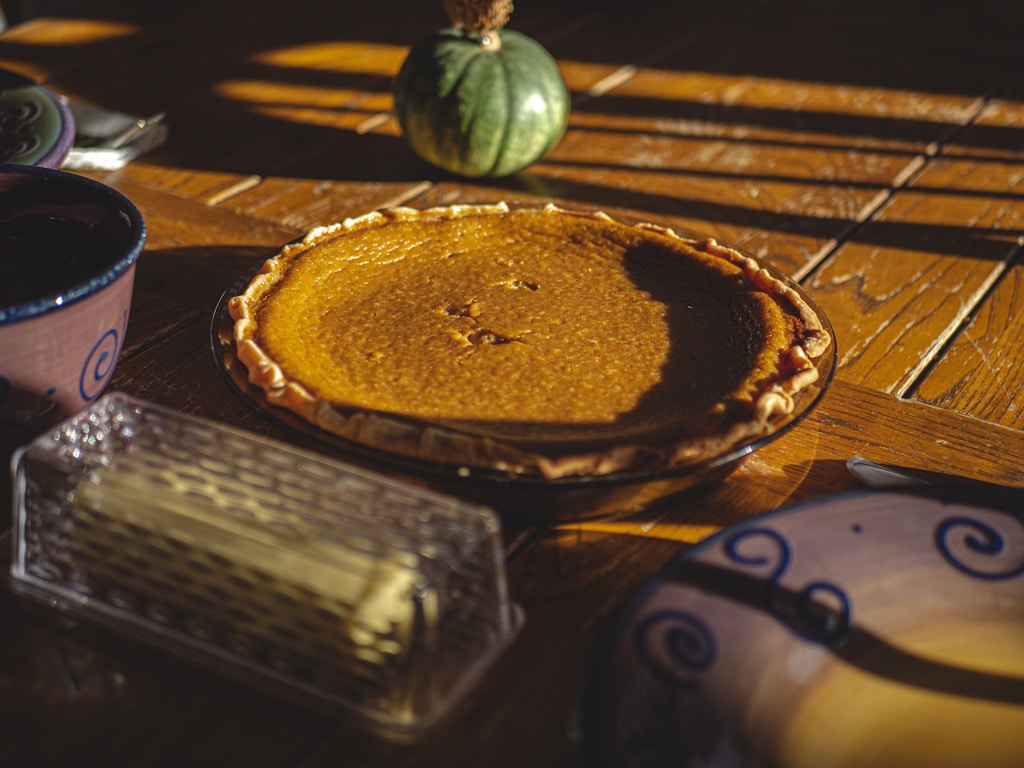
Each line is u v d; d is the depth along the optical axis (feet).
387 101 3.29
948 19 4.63
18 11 5.34
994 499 1.84
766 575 1.73
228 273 2.49
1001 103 3.41
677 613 1.68
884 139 3.18
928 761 1.64
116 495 1.73
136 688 1.72
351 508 1.72
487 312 2.20
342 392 1.96
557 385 2.03
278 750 1.67
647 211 2.82
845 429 2.16
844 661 1.69
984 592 1.76
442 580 1.67
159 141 2.97
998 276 2.63
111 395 1.86
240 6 3.88
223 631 1.71
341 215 2.74
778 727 1.63
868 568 1.76
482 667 1.69
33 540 1.79
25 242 2.09
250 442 1.80
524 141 2.84
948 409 2.24
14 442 1.89
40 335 1.82
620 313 2.21
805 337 2.12
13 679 1.72
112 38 3.50
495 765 1.67
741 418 1.94
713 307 2.23
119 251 2.02
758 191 2.92
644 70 3.53
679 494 1.97
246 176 2.88
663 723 1.59
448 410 1.96
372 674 1.65
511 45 2.88
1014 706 1.68
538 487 1.82
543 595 1.85
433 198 2.84
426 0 4.08
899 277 2.61
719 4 4.17
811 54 3.73
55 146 2.52
